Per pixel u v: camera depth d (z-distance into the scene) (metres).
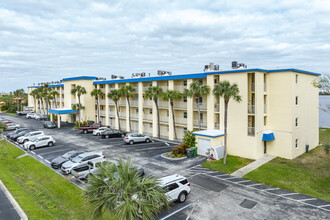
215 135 24.77
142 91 39.00
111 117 46.69
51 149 28.80
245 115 24.28
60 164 21.12
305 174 19.62
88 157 20.34
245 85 24.20
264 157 24.66
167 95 31.75
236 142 25.22
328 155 25.77
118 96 40.44
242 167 21.38
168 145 31.03
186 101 33.69
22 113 73.56
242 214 13.02
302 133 26.56
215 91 21.64
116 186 9.29
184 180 14.78
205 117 31.50
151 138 36.03
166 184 13.54
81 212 13.31
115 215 8.91
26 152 27.34
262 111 24.62
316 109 30.12
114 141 33.88
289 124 24.12
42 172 20.33
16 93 91.50
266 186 17.16
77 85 49.44
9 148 29.36
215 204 14.20
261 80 24.33
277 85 24.89
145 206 8.86
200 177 18.92
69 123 54.09
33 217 12.87
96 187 9.72
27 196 15.77
